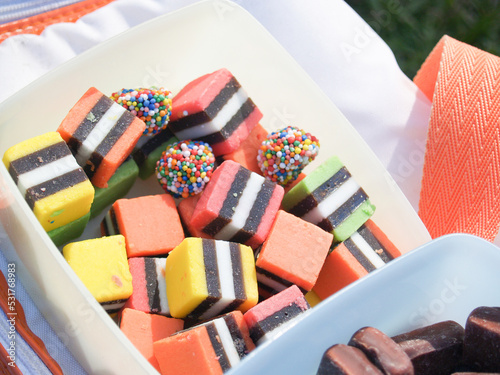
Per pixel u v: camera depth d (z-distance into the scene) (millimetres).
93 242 255
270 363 218
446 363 235
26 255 238
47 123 264
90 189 256
